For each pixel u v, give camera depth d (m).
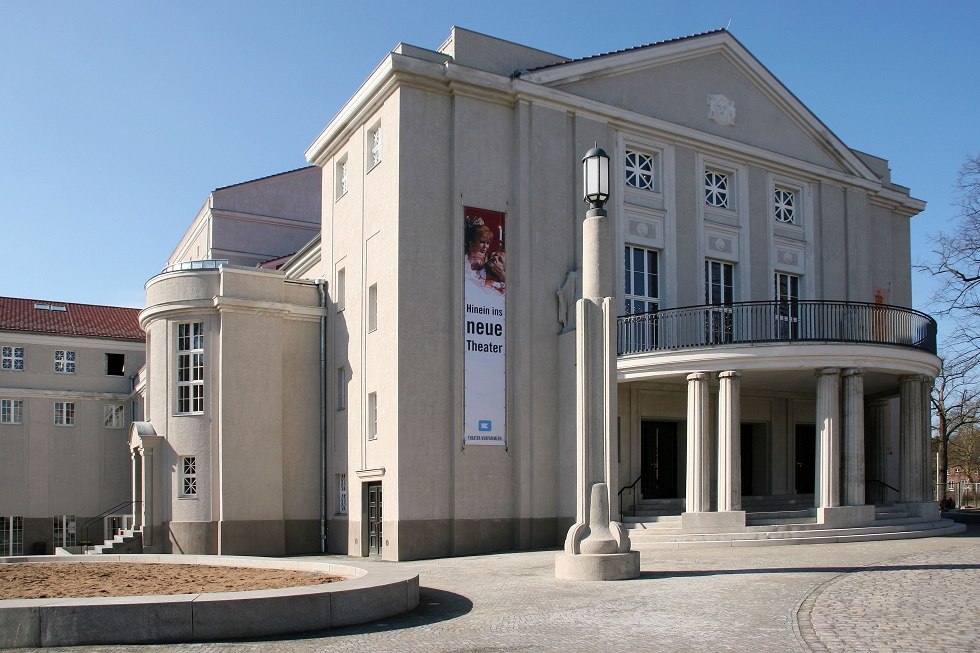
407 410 22.08
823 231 30.09
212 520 24.69
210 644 9.81
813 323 27.89
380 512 23.34
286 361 26.55
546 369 23.59
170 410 25.48
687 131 26.98
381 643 9.82
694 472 22.02
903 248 33.50
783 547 19.52
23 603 9.87
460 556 21.78
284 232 40.84
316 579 12.84
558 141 24.64
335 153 27.84
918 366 23.72
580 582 14.30
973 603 11.20
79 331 43.44
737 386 22.06
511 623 10.89
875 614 10.56
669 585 13.49
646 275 26.22
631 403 25.45
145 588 11.91
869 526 21.78
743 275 27.98
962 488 58.78
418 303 22.56
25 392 41.41
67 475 41.91
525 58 24.97
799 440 29.45
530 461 23.05
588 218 15.85
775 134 29.44
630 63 26.17
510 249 23.80
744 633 9.80
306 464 26.33
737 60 28.69
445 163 23.39
